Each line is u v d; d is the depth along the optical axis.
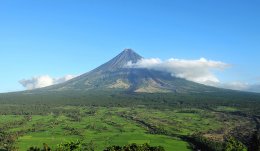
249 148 183.75
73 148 161.00
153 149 181.12
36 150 181.00
